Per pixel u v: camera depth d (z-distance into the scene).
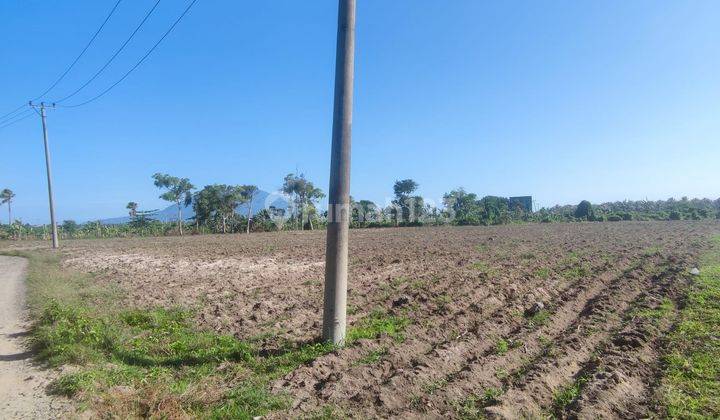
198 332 9.80
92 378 6.83
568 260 19.33
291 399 6.12
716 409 5.65
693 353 7.46
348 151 8.45
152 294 14.51
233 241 43.41
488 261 20.22
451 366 7.40
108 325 9.77
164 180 67.44
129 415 5.70
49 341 8.60
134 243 44.59
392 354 7.82
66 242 50.50
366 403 6.00
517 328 9.66
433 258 22.34
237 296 14.05
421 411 5.81
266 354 8.15
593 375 6.75
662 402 5.90
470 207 71.94
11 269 23.30
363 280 16.14
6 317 11.91
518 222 64.19
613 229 41.12
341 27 8.44
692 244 23.95
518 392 6.17
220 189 69.25
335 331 8.38
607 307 10.81
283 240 42.78
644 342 8.15
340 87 8.41
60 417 5.87
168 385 6.68
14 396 6.58
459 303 11.75
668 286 12.69
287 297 13.43
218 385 6.75
